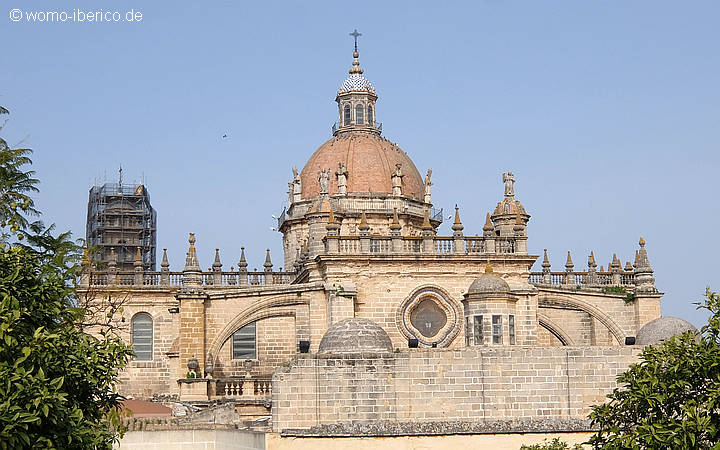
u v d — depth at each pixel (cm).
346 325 5778
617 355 5600
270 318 8081
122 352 3716
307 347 6406
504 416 5509
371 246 7206
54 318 3669
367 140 9919
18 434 3014
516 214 7869
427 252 7175
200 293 7438
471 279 7181
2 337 3150
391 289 7106
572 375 5569
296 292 7319
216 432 5178
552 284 8025
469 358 5531
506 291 6241
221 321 7438
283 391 5412
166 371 8738
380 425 5359
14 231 4578
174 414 6378
